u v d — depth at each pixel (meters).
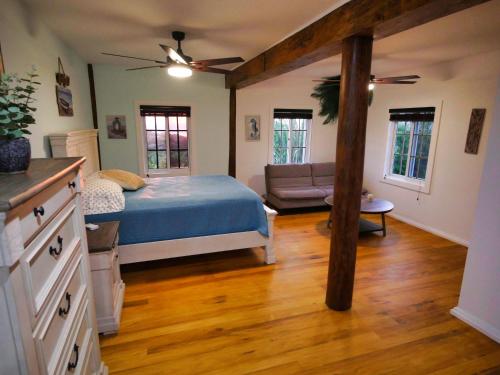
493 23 2.69
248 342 2.21
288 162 6.36
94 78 4.79
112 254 2.37
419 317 2.53
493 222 2.25
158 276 3.15
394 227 4.82
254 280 3.09
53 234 1.07
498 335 2.25
